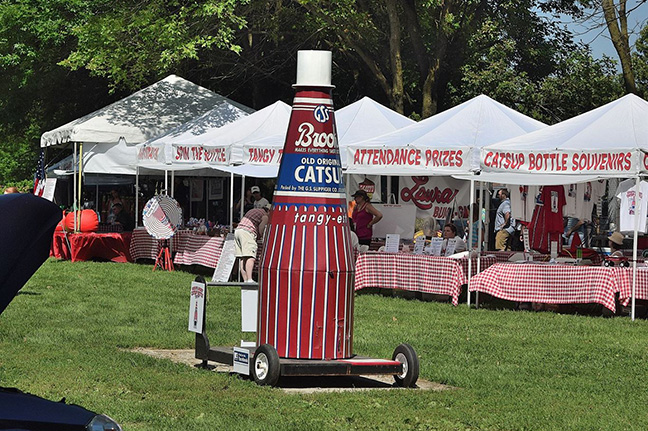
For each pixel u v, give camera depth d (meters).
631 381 9.69
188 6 30.33
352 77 35.81
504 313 15.20
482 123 17.48
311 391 8.91
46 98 37.75
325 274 9.14
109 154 26.02
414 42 30.89
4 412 3.67
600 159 14.45
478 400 8.59
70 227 24.33
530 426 7.58
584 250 17.16
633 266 14.73
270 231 9.35
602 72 37.59
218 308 14.84
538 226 17.73
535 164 14.91
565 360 10.88
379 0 31.36
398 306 15.87
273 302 9.23
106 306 14.74
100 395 8.20
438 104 34.75
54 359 9.93
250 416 7.63
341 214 9.32
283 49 34.12
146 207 21.53
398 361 9.34
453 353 11.14
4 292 3.95
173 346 11.30
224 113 24.17
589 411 8.22
